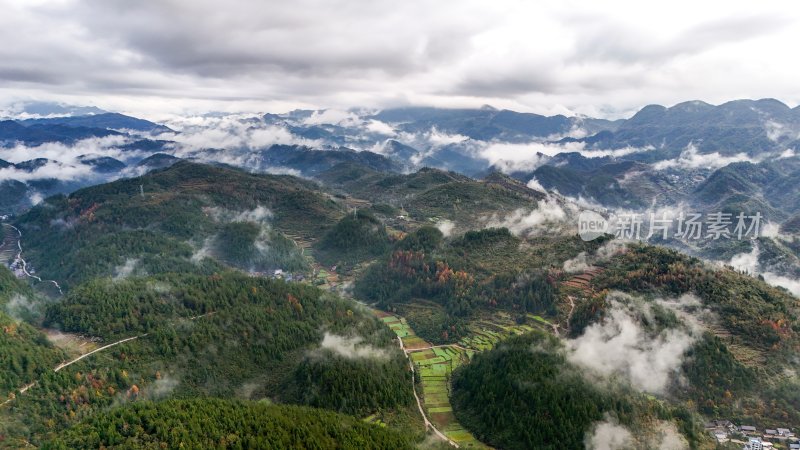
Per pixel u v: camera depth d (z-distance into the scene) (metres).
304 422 185.00
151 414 171.25
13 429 178.12
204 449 157.00
